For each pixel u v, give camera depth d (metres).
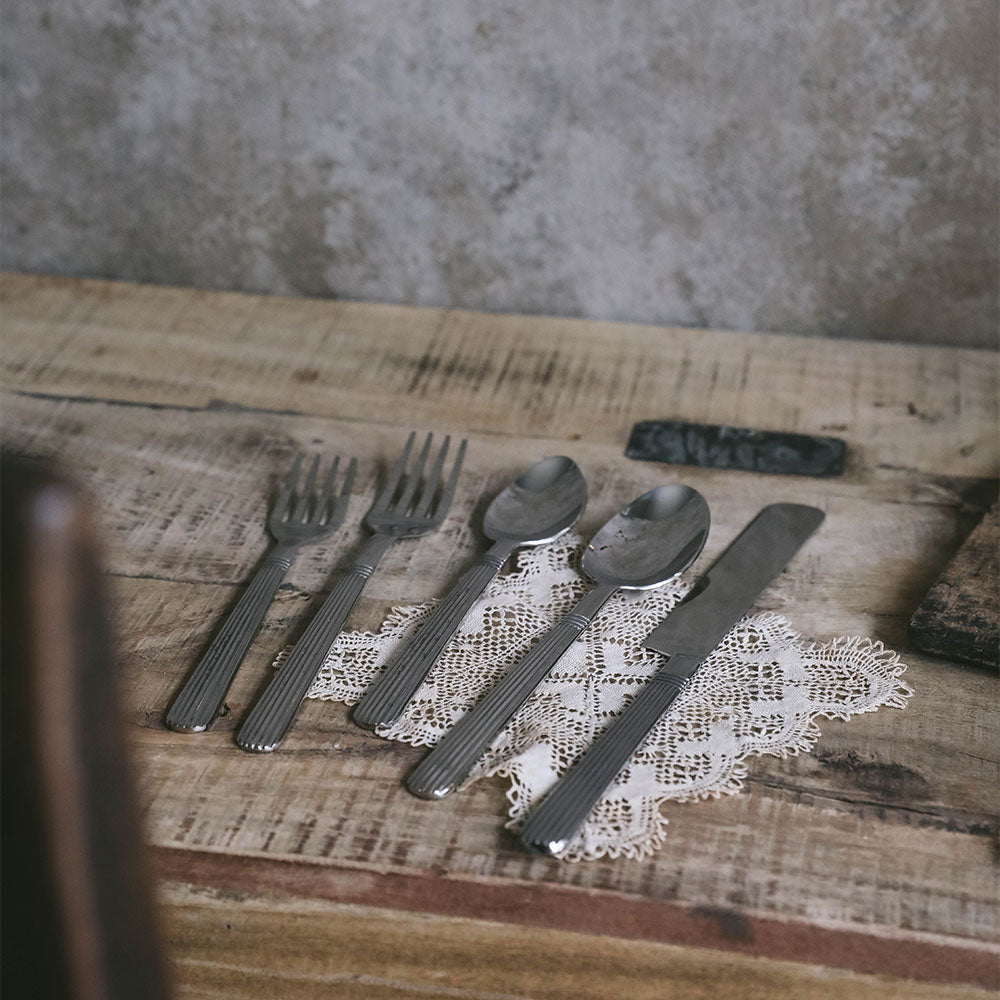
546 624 0.74
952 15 0.94
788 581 0.79
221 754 0.66
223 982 0.63
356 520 0.87
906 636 0.73
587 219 1.12
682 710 0.67
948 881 0.57
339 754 0.66
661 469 0.92
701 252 1.11
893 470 0.91
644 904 0.57
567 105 1.06
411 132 1.11
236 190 1.18
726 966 0.56
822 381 1.04
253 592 0.78
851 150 1.02
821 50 0.98
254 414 1.02
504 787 0.63
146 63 1.12
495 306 1.19
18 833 0.37
